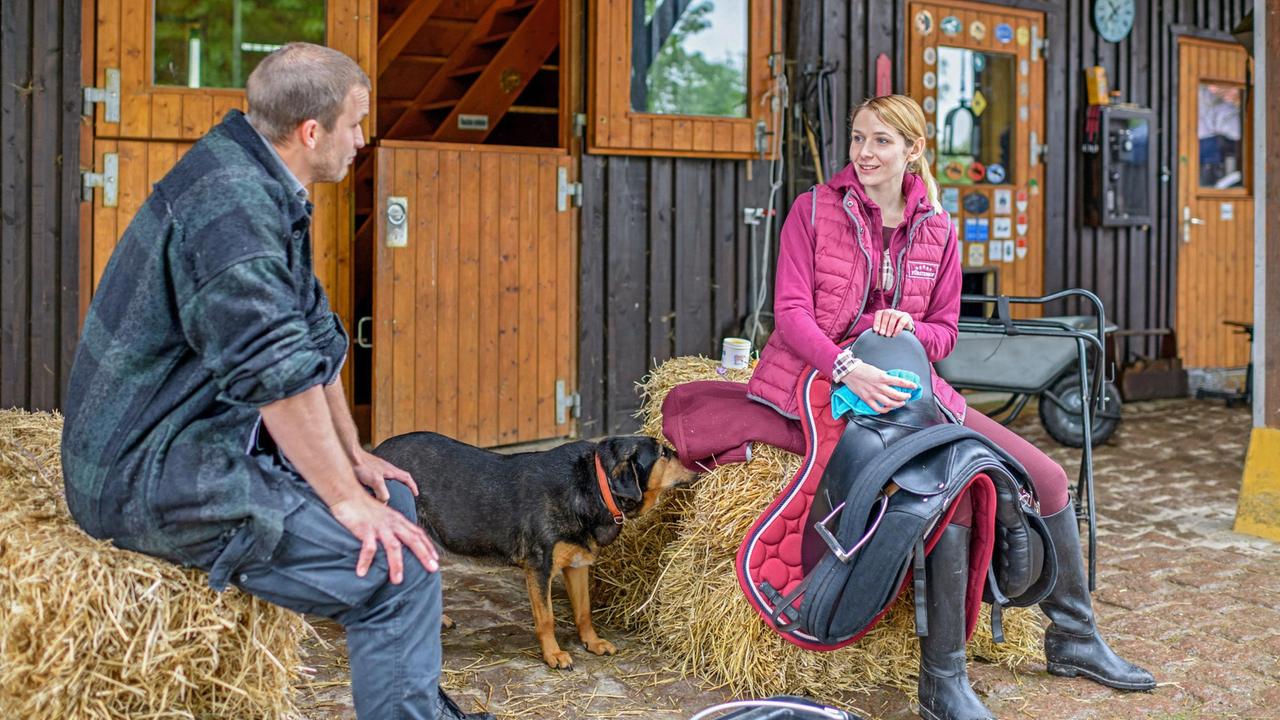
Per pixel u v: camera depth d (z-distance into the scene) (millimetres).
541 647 3207
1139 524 4738
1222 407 7543
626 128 5863
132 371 2105
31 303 4750
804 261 3059
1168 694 3041
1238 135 8492
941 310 3137
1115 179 7684
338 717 2805
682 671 3139
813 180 6543
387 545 2166
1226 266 8492
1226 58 8305
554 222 5832
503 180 5645
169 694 2148
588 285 5934
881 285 3066
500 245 5668
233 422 2137
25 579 2086
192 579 2148
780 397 3057
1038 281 7570
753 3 6121
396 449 3371
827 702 2959
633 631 3506
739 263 6344
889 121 2969
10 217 4691
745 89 6191
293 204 2182
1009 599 2898
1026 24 7359
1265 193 4492
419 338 5473
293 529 2125
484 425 5695
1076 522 3086
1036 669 3193
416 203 5402
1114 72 7781
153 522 2092
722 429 3121
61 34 4699
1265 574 4066
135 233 2121
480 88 6688
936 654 2787
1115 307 7926
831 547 2682
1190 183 8234
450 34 7629
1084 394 3555
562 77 5840
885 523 2645
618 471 3109
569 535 3150
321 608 2195
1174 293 8172
